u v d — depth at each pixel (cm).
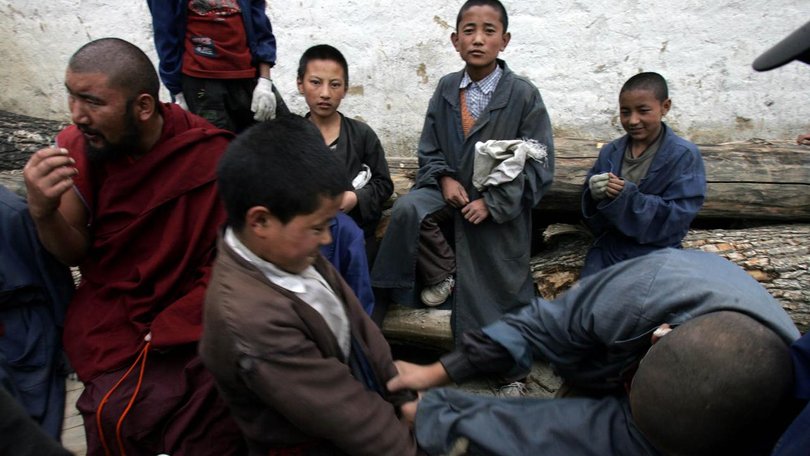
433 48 384
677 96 375
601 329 132
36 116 427
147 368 175
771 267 262
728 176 305
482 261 265
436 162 272
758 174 304
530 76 385
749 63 362
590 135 387
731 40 361
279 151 120
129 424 168
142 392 170
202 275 182
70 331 188
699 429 108
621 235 260
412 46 386
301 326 130
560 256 291
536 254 334
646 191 253
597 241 271
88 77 162
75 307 192
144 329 179
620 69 375
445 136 274
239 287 124
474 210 254
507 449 136
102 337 182
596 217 264
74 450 187
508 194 246
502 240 262
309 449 144
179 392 170
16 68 417
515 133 261
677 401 108
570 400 142
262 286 127
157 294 179
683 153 248
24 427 99
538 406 141
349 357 149
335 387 131
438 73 388
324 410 129
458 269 265
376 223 279
